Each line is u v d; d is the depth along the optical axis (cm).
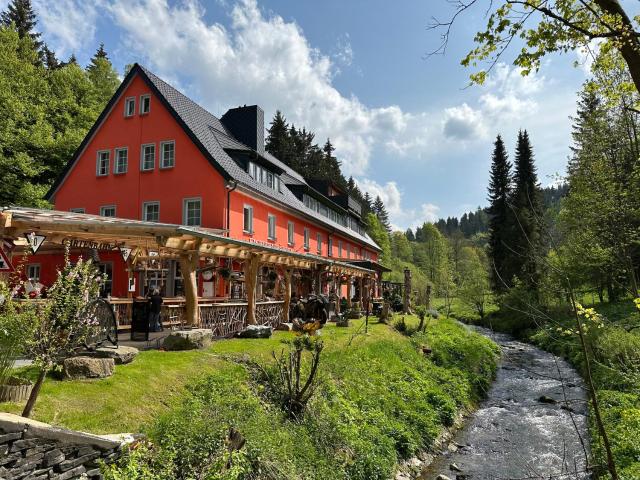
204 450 587
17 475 446
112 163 2408
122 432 610
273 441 695
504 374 1912
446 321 2922
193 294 1220
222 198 2139
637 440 872
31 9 4119
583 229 2089
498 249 4141
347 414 938
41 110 3036
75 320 613
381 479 809
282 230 2712
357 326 1980
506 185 4497
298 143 6200
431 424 1098
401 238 9456
